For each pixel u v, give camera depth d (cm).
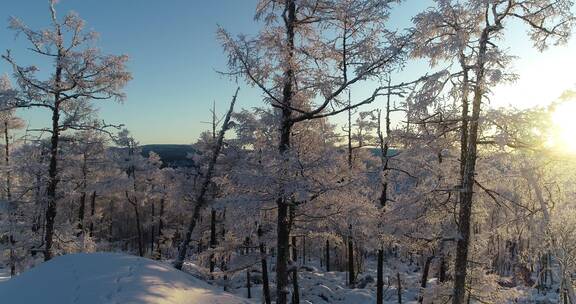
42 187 1786
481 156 1295
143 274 988
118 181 3080
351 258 2731
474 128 1214
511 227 1470
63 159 1809
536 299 2388
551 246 1542
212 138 2372
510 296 1625
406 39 1059
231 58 1118
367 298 2448
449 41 1120
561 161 1196
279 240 1248
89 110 1766
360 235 1614
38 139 1777
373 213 1378
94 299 839
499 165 1288
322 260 4850
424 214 1416
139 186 4034
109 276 954
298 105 1281
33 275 1031
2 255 2023
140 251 3972
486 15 1170
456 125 1336
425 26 1193
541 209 1321
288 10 1227
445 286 1530
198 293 994
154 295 868
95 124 1777
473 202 1407
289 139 1304
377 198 1833
